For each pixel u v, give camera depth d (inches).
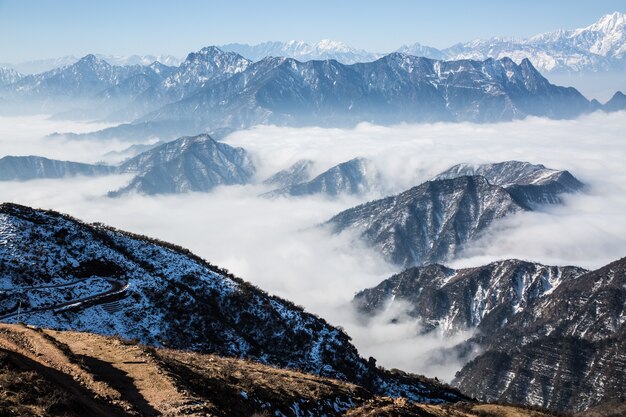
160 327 3078.2
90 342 1893.5
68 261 3393.2
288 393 1991.9
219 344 3181.6
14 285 3043.8
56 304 2989.7
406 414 1945.1
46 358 1558.8
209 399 1646.2
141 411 1412.4
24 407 1213.1
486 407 2755.9
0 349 1480.1
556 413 2832.2
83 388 1433.3
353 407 2130.9
